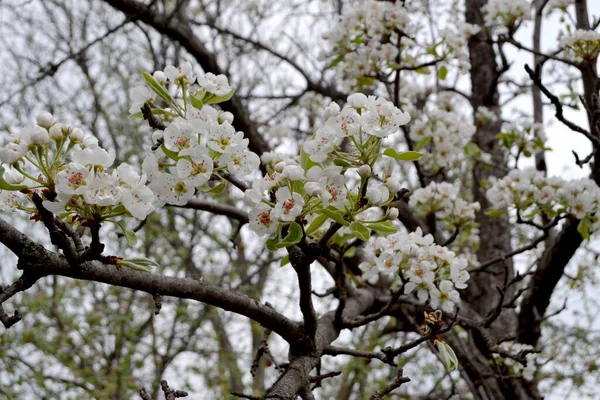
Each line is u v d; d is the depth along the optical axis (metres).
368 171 2.03
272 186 2.10
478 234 5.98
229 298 2.66
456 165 5.91
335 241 2.75
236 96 5.43
